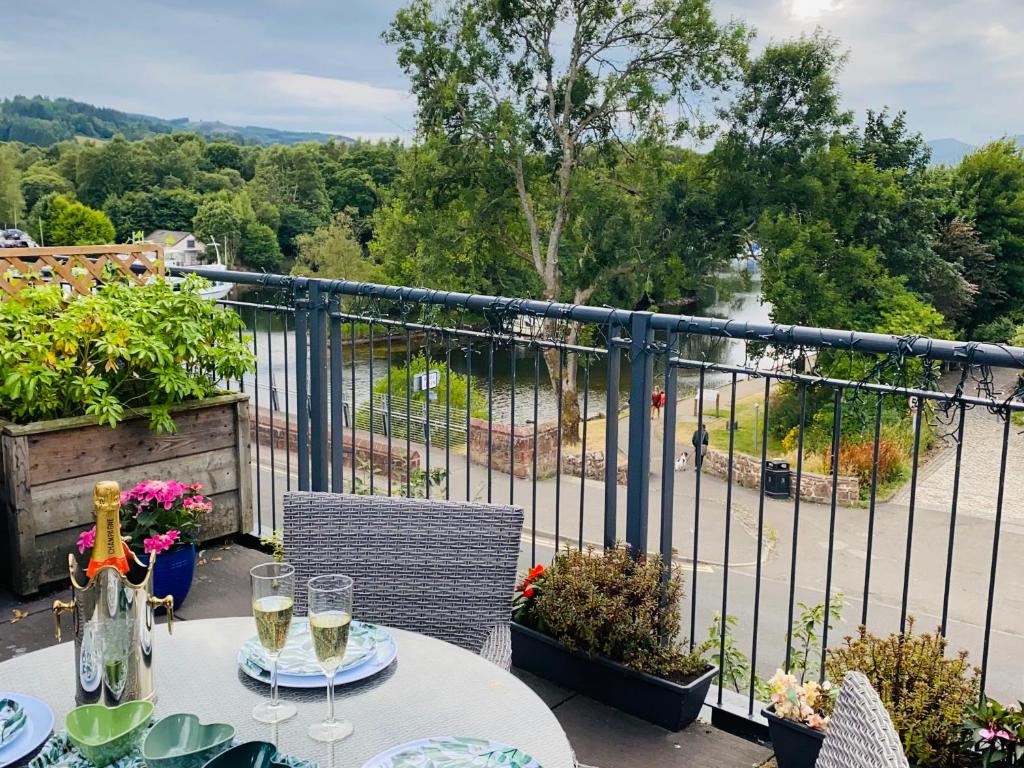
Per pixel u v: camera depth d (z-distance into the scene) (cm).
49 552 375
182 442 414
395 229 2795
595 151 2667
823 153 2652
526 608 309
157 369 394
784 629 845
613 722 281
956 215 3847
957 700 226
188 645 174
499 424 1520
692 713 279
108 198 7269
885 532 1280
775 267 2652
